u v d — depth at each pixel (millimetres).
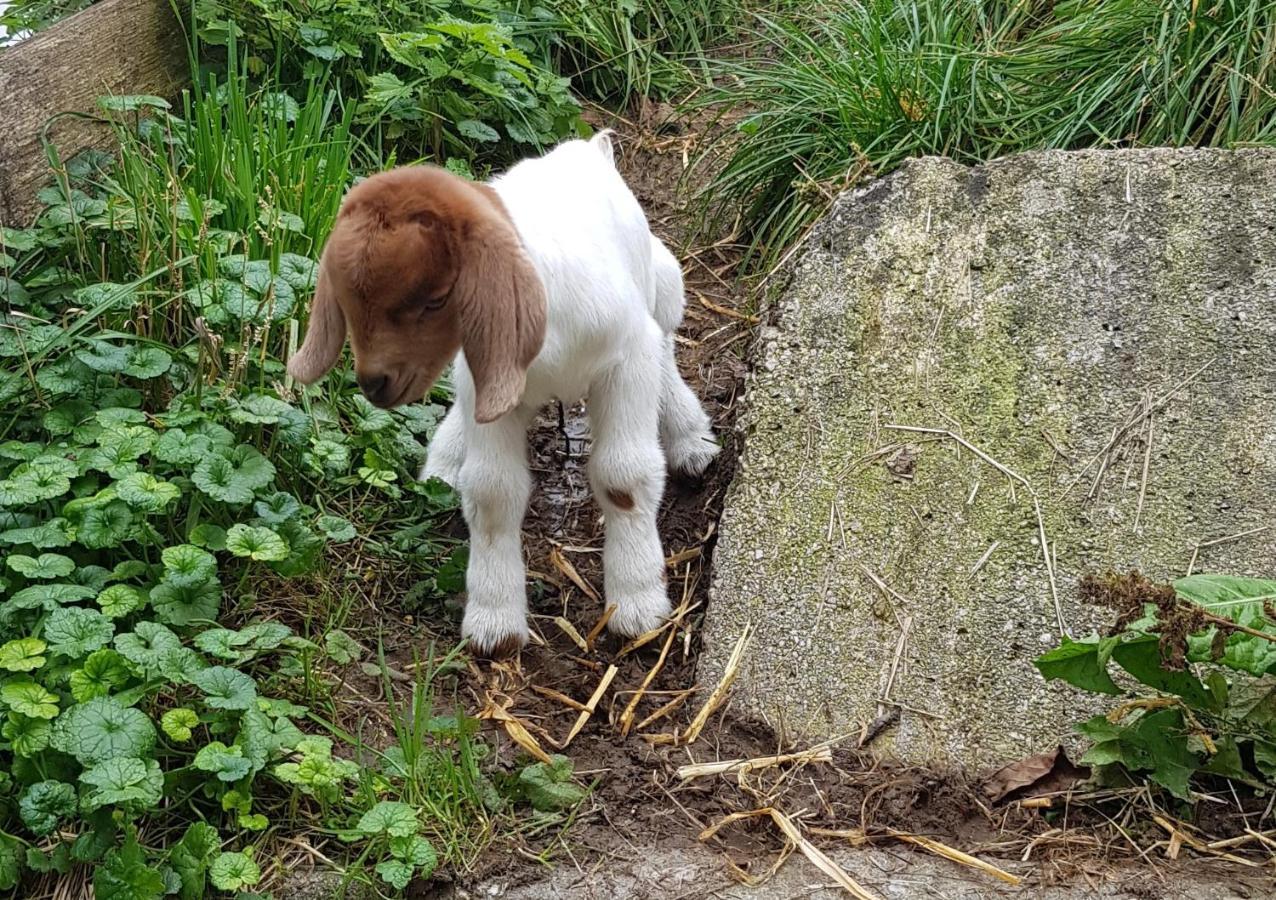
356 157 1640
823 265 1276
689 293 1574
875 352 1213
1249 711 972
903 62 1577
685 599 1202
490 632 1136
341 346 1003
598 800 1008
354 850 958
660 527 1292
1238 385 1127
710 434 1341
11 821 956
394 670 1123
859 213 1294
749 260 1591
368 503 1266
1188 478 1095
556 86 1731
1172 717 978
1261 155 1230
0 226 1326
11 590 1054
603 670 1148
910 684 1058
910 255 1252
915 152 1512
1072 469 1114
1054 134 1477
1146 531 1078
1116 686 970
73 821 954
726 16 1947
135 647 973
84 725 918
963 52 1554
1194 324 1160
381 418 1244
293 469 1209
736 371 1454
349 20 1688
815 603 1111
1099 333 1172
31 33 1757
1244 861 930
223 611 1116
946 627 1072
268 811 975
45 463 1083
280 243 1316
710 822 990
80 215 1301
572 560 1267
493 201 981
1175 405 1127
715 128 1796
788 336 1249
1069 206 1240
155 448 1097
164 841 958
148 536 1090
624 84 1889
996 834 969
